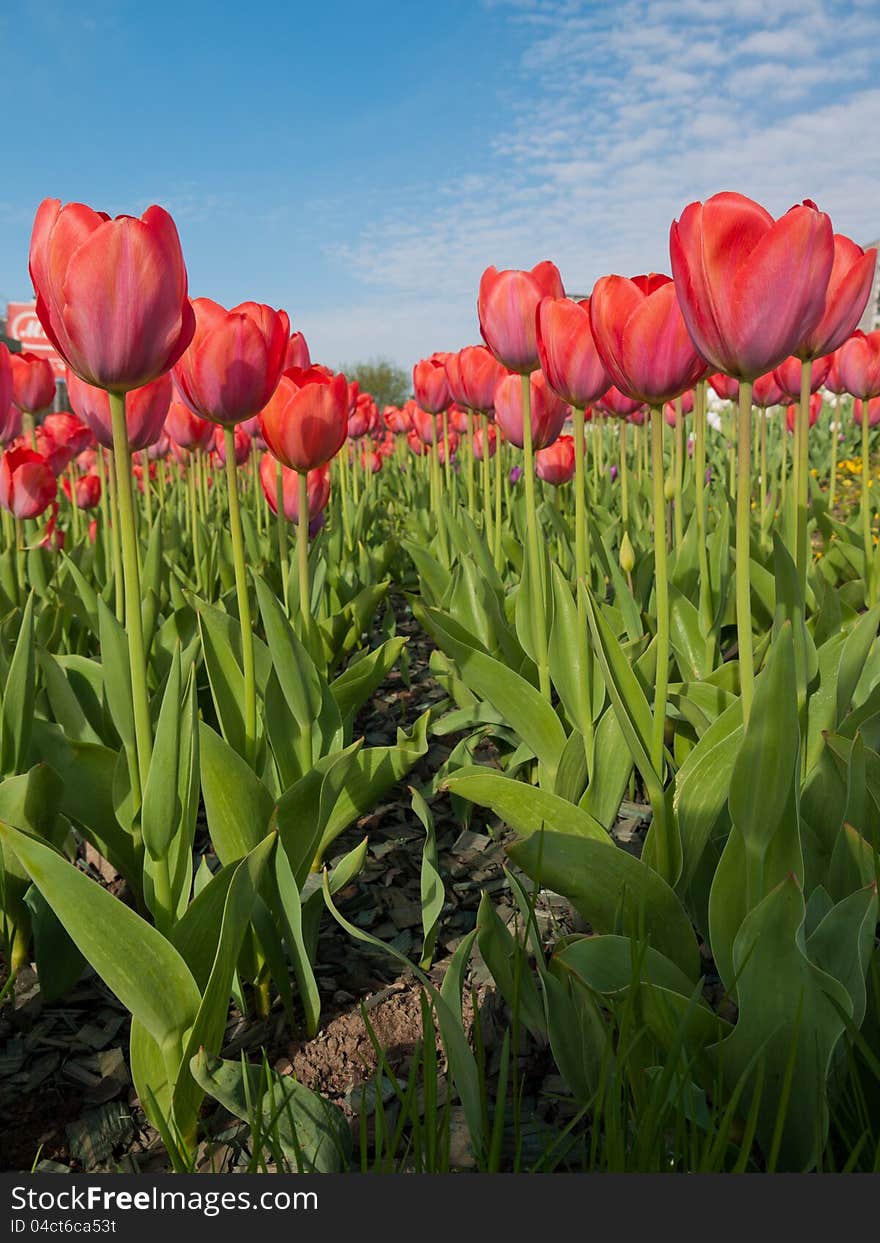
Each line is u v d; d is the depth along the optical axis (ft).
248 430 12.76
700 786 5.50
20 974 6.49
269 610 6.46
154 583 10.39
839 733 5.96
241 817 5.59
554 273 6.94
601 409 16.90
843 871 4.74
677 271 4.18
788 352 4.20
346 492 19.15
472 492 14.78
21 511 10.71
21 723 5.99
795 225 3.84
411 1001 6.16
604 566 10.60
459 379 10.79
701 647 8.79
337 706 7.47
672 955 5.07
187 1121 4.79
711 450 29.22
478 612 10.00
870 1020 4.26
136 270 3.93
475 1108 4.17
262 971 5.98
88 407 6.19
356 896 7.54
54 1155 4.92
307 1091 4.64
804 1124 4.06
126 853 6.01
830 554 13.00
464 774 7.66
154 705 8.25
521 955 4.42
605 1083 4.36
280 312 5.57
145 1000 4.32
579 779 7.04
